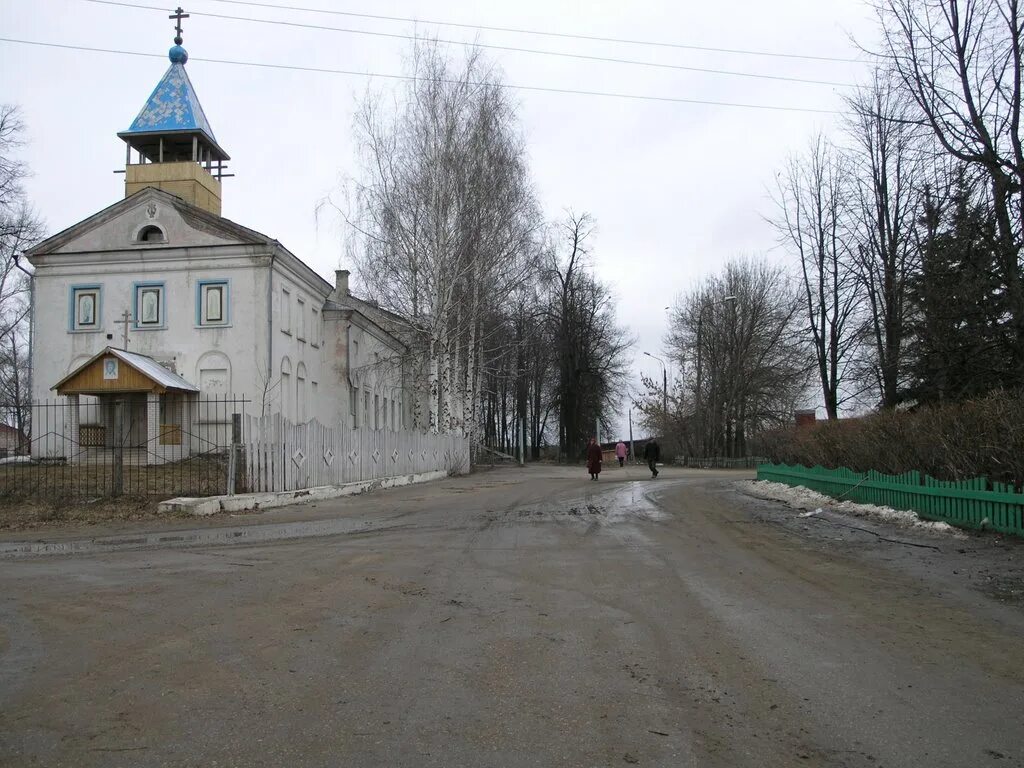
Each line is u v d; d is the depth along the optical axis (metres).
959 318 16.62
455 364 35.50
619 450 42.78
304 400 33.94
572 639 6.44
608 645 6.26
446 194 31.56
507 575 9.26
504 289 34.06
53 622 7.20
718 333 56.12
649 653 6.03
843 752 4.21
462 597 8.07
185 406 28.95
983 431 11.22
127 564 10.53
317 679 5.44
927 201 18.00
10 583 9.26
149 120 33.06
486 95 31.92
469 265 32.44
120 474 17.08
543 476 33.97
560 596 8.09
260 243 29.58
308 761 4.10
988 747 4.26
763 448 25.80
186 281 29.86
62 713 4.80
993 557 9.50
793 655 5.93
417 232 31.73
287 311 32.03
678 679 5.41
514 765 4.05
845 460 16.92
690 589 8.35
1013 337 15.98
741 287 55.12
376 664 5.78
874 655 5.91
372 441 24.45
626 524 14.08
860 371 25.52
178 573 9.69
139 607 7.77
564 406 56.78
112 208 30.23
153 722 4.64
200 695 5.12
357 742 4.34
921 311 18.45
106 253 30.03
